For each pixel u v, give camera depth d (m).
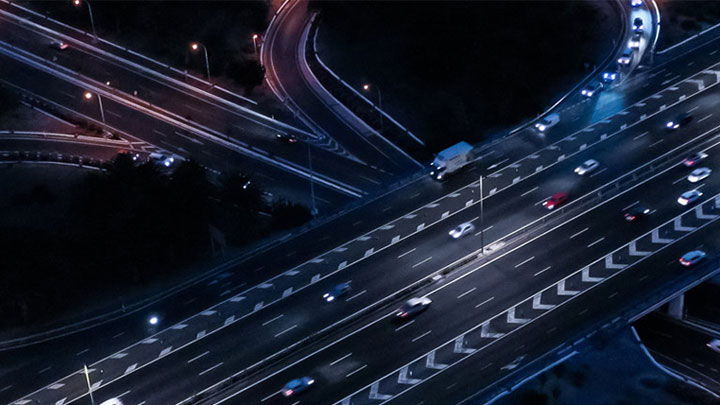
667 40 183.62
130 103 178.62
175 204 138.75
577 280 125.44
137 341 122.94
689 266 125.12
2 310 128.75
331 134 165.25
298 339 120.50
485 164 152.62
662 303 120.44
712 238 131.00
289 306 126.12
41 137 169.75
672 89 167.38
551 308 121.25
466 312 122.06
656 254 128.75
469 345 116.94
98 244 134.00
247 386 114.31
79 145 166.75
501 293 124.62
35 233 139.88
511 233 135.62
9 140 169.12
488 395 109.44
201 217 140.12
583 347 115.62
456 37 184.62
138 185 141.38
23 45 198.62
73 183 154.88
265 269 133.62
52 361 120.94
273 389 113.44
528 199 142.75
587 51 182.12
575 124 160.88
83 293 131.88
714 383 115.00
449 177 150.12
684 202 138.12
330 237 138.88
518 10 193.12
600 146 154.00
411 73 179.62
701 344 121.94
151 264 135.12
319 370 115.38
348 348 118.38
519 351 115.31
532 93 168.88
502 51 181.62
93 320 127.25
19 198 150.88
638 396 109.62
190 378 116.12
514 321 119.81
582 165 148.00
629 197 141.00
